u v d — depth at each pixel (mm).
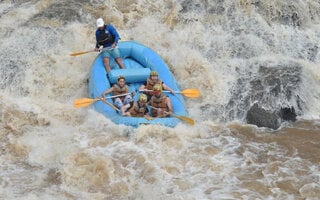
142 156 15453
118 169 14805
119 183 14180
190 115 18609
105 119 17281
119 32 23781
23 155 15727
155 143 16219
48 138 16703
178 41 23250
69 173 14492
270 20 24969
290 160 15570
